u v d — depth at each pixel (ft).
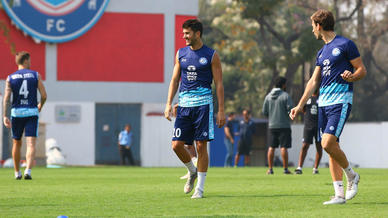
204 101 72.38
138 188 89.81
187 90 72.95
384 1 421.59
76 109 305.94
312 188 89.04
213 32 453.17
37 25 295.69
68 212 57.26
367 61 437.99
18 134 112.88
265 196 74.13
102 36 305.73
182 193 79.66
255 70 465.06
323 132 65.87
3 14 292.20
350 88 64.54
